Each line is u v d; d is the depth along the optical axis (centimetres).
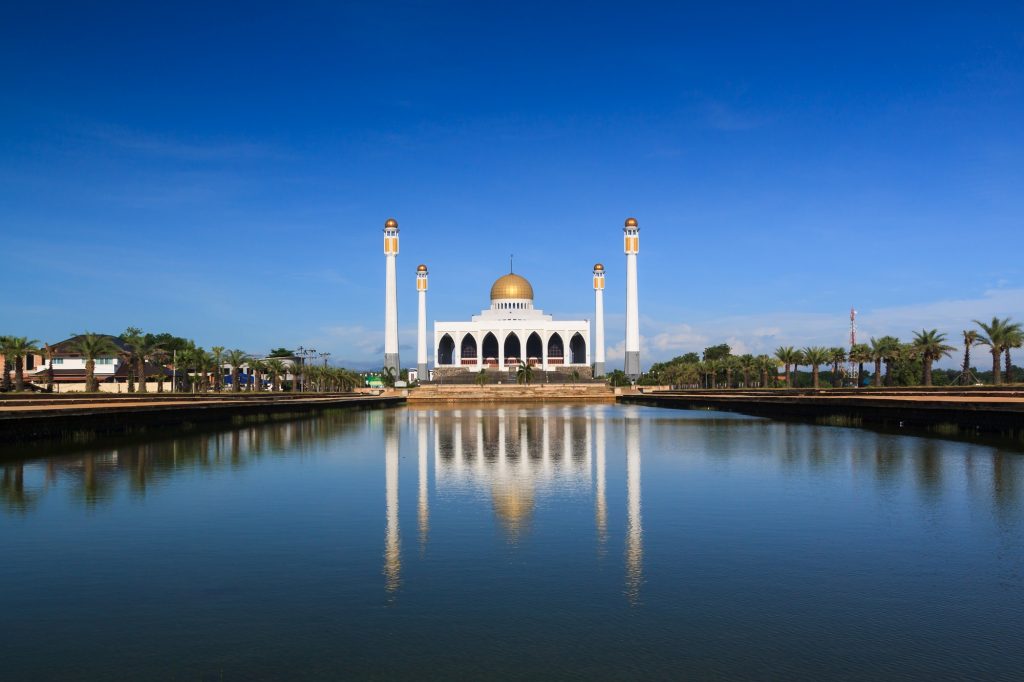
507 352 18800
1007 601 1242
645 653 1034
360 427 5447
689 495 2220
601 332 18025
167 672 980
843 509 1991
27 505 2075
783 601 1241
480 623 1141
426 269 18050
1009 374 7088
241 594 1279
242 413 6062
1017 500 2114
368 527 1791
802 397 6469
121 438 4153
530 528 1772
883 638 1086
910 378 10075
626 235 16125
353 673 973
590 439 4197
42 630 1121
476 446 3822
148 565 1459
